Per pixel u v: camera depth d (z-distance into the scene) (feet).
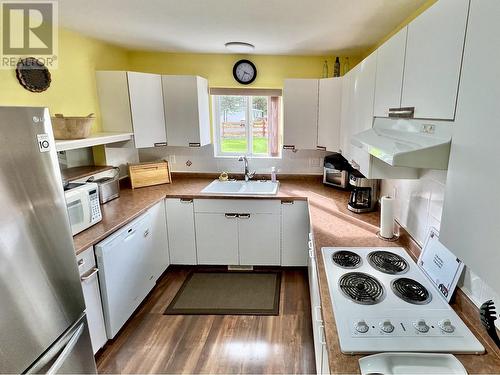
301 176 11.35
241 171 11.58
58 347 4.31
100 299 6.48
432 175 4.99
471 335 3.55
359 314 3.94
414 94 3.78
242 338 7.16
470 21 2.55
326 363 3.75
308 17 6.57
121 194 9.59
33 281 3.95
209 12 6.35
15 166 3.71
